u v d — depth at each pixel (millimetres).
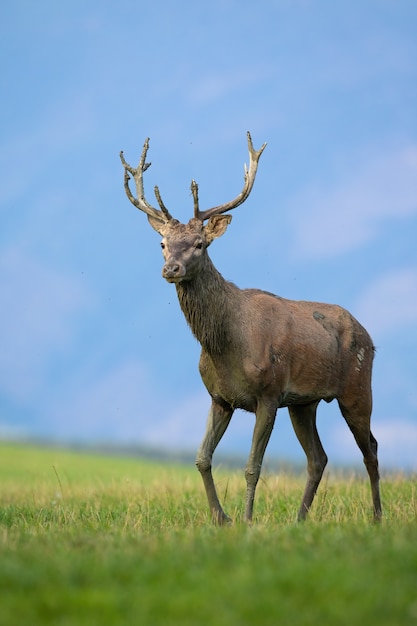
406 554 22750
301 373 37469
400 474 49750
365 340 40281
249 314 36469
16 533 29906
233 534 27094
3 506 44750
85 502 45219
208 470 36438
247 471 35875
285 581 20781
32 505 44438
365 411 39969
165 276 34281
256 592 20375
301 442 39594
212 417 37125
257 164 38125
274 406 36469
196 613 19469
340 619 19078
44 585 21281
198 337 35969
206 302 35594
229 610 19531
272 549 24016
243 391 36281
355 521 33281
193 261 34969
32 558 23750
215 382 36656
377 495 39250
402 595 20000
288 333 37094
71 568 22172
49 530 31422
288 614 19312
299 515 38062
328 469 56062
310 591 20328
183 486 50469
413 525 28594
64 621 19250
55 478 79812
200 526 33031
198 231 35938
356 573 21297
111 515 38500
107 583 21391
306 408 39469
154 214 37250
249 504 35688
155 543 25484
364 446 39906
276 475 51406
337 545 24406
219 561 22750
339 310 40156
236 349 36000
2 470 99750
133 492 48281
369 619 19062
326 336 38375
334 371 38656
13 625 19188
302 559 22625
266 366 36031
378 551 23281
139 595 20500
